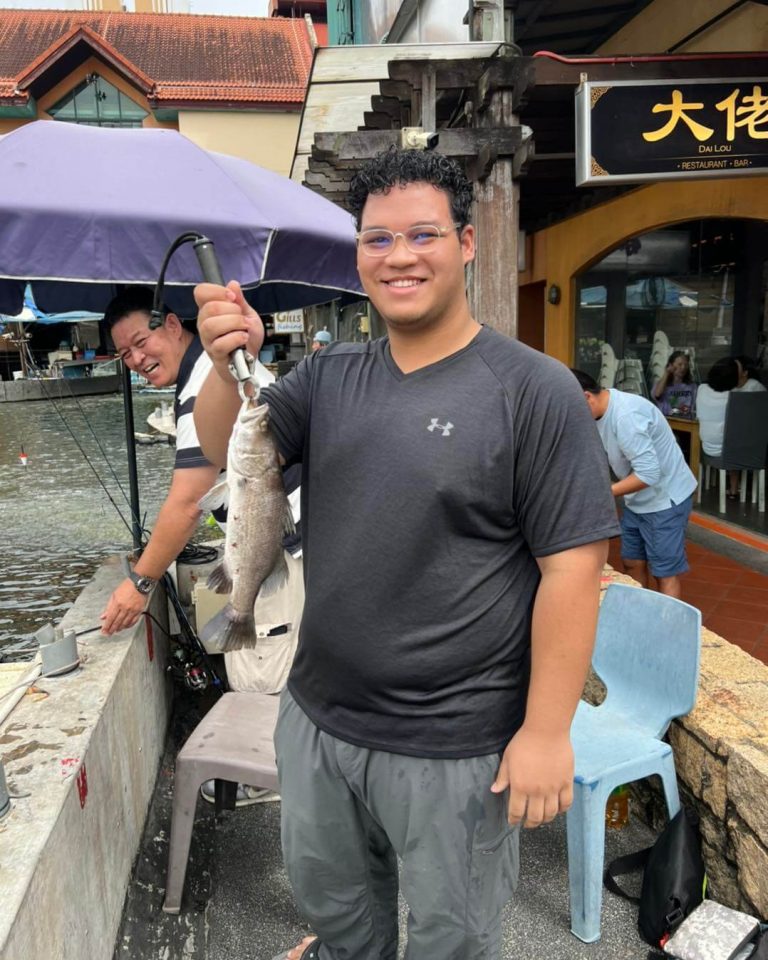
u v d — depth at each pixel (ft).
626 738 8.23
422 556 4.89
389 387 5.13
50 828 5.67
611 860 8.80
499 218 13.56
